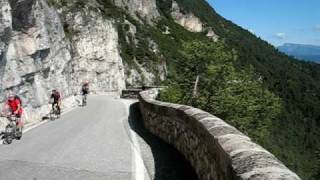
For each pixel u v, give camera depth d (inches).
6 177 346.9
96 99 1734.7
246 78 1428.4
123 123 781.3
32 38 977.5
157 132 601.3
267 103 1471.5
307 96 5974.4
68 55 1476.4
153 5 5403.5
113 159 424.5
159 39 4522.6
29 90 948.6
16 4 884.0
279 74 6520.7
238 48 6663.4
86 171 370.6
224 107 1320.1
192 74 1408.7
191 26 6555.1
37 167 385.7
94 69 2699.3
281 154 2455.7
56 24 1322.6
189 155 399.5
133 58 3474.4
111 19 3090.6
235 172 192.4
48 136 598.9
